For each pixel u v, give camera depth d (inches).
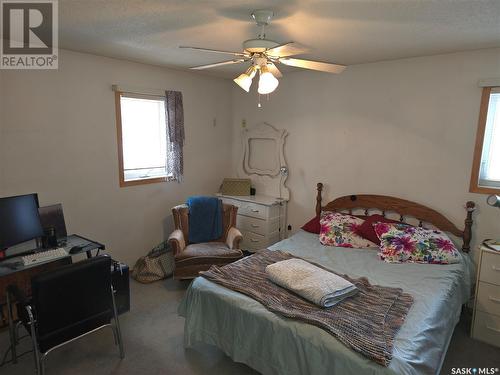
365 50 112.3
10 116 107.5
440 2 70.1
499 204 97.3
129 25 89.7
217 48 113.7
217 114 178.4
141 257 147.5
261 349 75.4
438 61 117.6
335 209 146.9
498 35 93.2
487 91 109.4
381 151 134.0
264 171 173.5
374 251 119.6
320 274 88.0
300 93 155.4
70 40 105.2
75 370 86.2
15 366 87.1
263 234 158.2
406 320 73.4
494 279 96.9
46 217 112.3
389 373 57.9
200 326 88.0
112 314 85.7
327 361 64.9
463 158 115.9
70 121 122.0
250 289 85.1
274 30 90.7
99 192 133.6
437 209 123.0
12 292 80.5
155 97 148.7
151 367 87.9
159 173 158.9
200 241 146.3
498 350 96.3
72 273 72.7
